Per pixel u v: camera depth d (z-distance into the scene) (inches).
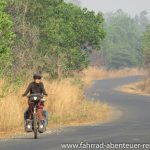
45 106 1748.3
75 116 1770.4
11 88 1595.7
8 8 2123.5
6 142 1120.2
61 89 1877.5
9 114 1444.4
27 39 2128.4
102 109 2192.4
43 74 2215.8
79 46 2497.5
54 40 2294.5
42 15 2282.2
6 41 1535.4
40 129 1247.5
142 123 1624.0
